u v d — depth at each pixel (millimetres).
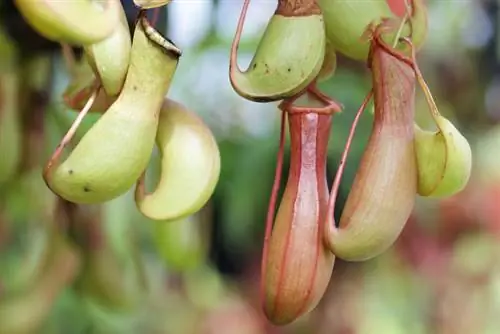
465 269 1701
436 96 1642
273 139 1521
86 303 1244
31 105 990
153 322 1496
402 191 729
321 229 736
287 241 733
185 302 1559
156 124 723
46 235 1065
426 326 1672
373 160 731
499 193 1702
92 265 1079
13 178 1014
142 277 1175
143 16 711
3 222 1080
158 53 713
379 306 1613
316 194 739
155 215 749
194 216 1216
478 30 1662
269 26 724
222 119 1562
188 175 750
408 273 1654
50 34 690
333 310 1594
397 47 751
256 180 1512
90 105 718
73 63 828
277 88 716
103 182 710
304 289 732
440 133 728
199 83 1554
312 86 756
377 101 737
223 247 1610
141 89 715
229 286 1637
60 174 708
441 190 733
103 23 699
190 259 1172
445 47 1640
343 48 751
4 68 955
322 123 744
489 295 1708
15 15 935
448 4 1638
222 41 1452
